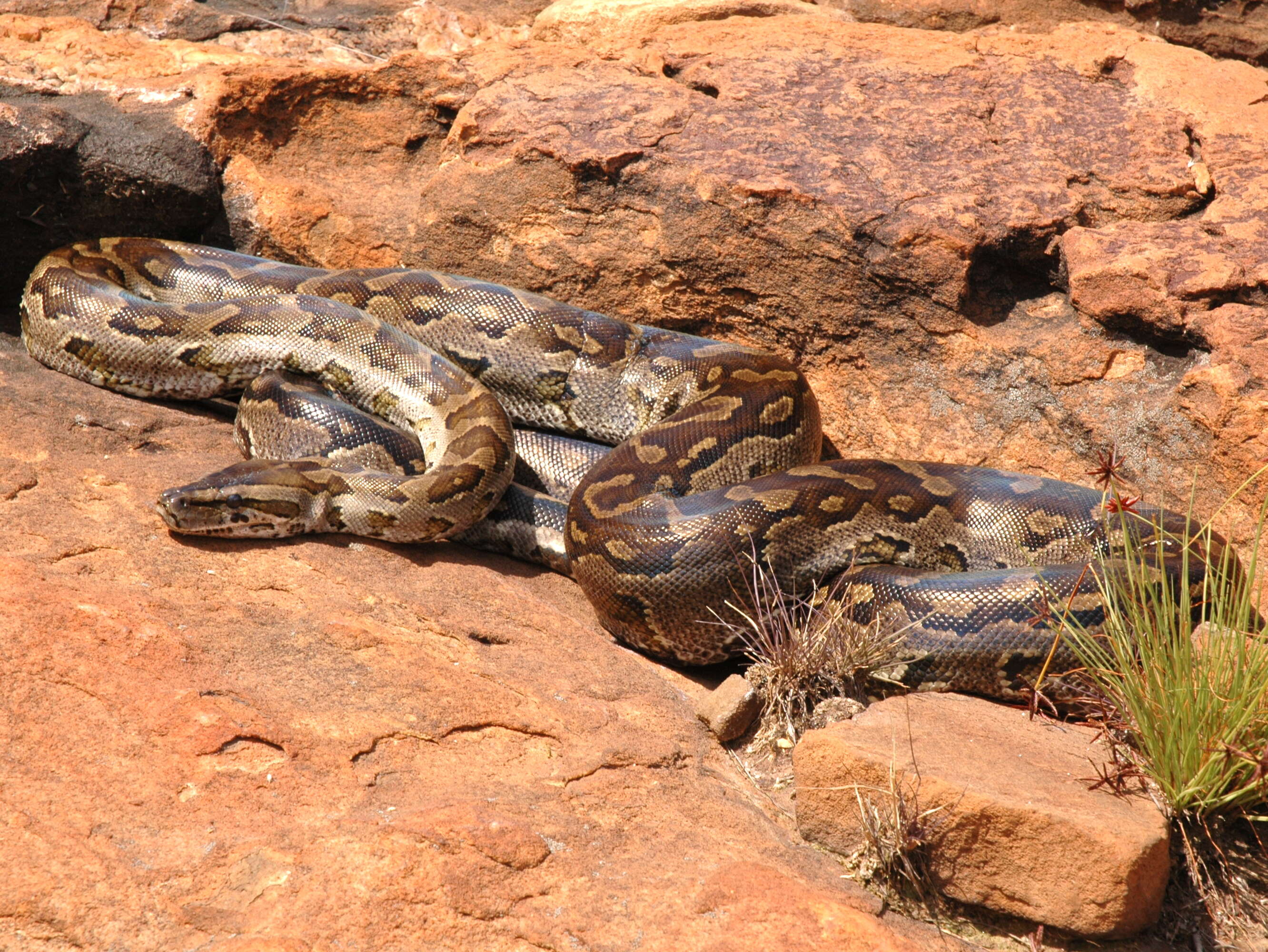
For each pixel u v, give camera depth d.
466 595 8.84
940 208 11.27
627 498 9.58
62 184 12.28
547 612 9.02
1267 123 11.92
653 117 12.47
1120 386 10.68
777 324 12.05
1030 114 12.39
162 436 10.46
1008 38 13.83
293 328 11.23
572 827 6.42
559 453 11.39
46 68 13.45
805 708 8.02
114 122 12.59
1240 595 8.41
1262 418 9.74
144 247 12.33
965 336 11.31
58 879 5.45
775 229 11.66
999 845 6.40
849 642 8.35
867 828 6.57
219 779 6.23
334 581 8.52
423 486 9.52
